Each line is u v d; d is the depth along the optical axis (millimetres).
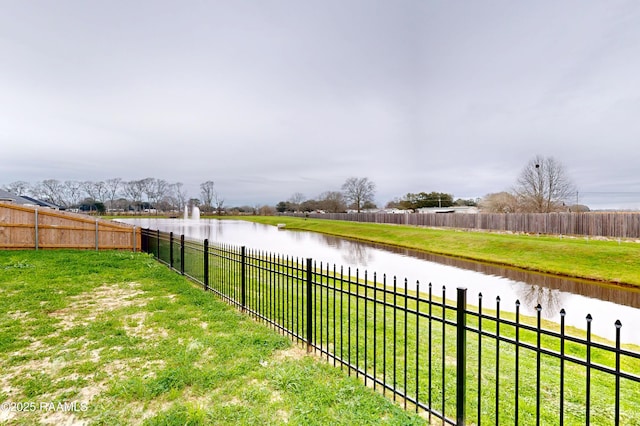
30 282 7340
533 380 3926
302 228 49844
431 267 16719
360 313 6867
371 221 55000
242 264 6098
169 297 6676
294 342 4637
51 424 2648
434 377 3799
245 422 2662
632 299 10992
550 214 25297
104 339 4395
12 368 3568
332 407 2936
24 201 31516
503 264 17500
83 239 13859
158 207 89812
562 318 1990
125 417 2746
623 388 4016
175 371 3467
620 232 20766
